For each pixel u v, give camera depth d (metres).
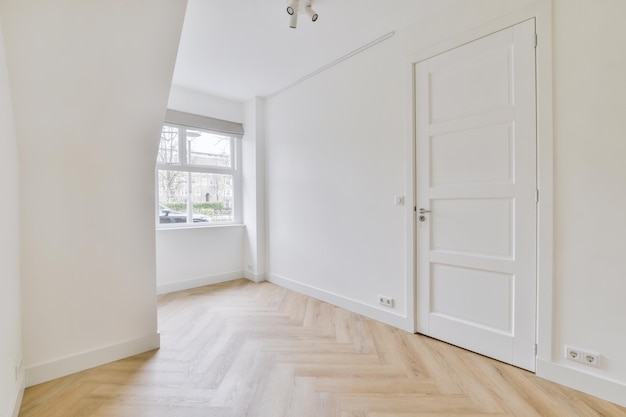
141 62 1.82
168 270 3.63
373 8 2.20
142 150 2.18
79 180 1.96
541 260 1.81
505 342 2.00
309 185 3.46
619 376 1.58
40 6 1.40
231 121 4.14
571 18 1.69
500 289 2.02
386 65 2.61
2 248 1.38
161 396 1.68
